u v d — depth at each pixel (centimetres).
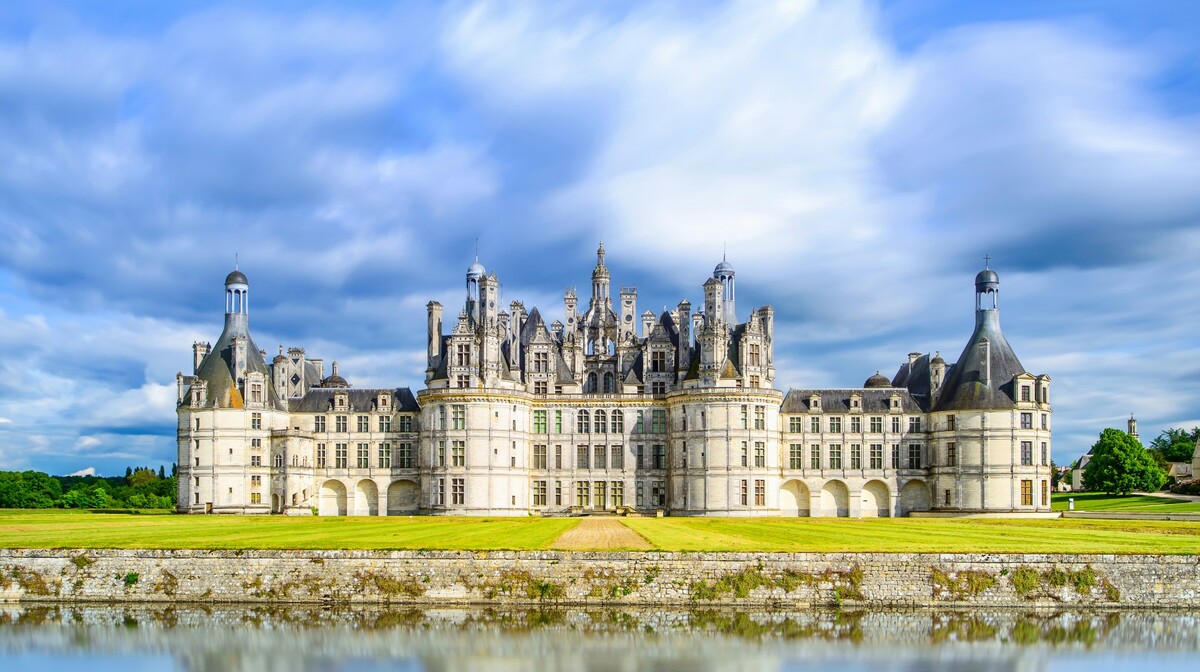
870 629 6519
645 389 14750
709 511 13575
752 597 7212
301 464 14500
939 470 14138
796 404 14625
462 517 12862
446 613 7025
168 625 6700
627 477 14575
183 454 14162
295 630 6519
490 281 14338
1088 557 7288
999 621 6775
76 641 6272
